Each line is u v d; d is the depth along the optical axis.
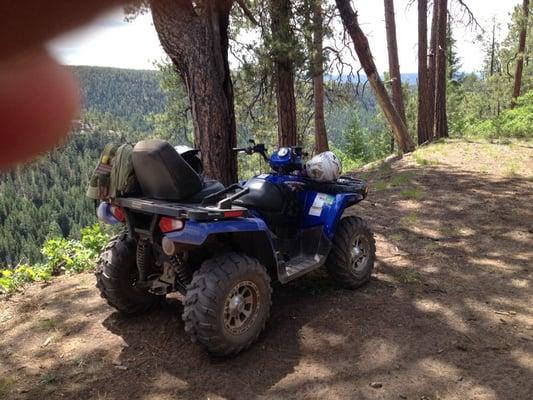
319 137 17.39
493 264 5.19
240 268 3.29
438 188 9.06
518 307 4.13
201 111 6.43
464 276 4.87
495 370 3.17
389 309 4.11
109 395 3.04
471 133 19.92
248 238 3.75
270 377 3.19
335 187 4.47
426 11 17.42
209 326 3.15
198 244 3.09
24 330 3.95
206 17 6.20
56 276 5.32
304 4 9.57
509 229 6.40
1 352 3.62
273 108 13.44
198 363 3.37
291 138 11.41
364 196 4.70
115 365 3.37
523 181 9.35
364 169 13.54
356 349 3.49
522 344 3.50
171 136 17.44
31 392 3.09
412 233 6.38
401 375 3.15
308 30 9.64
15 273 5.24
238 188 3.67
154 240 3.46
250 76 11.19
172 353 3.51
